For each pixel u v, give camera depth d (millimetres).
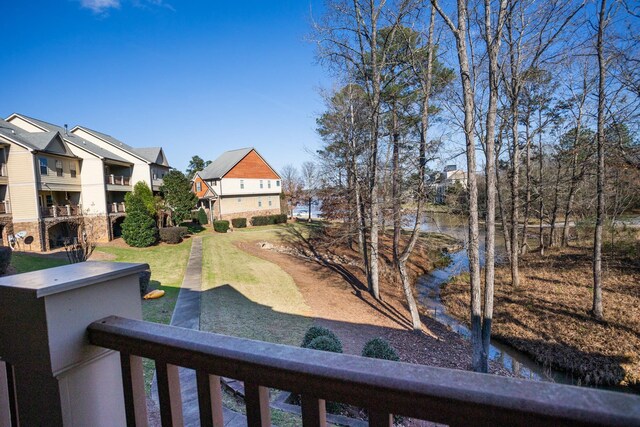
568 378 7684
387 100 11438
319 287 13320
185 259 16031
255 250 19359
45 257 14250
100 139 22047
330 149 13188
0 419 1006
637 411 461
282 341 7879
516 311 10945
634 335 8555
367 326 9781
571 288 11930
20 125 17859
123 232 18188
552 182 15562
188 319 8445
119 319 1002
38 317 895
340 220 19391
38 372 930
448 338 9625
